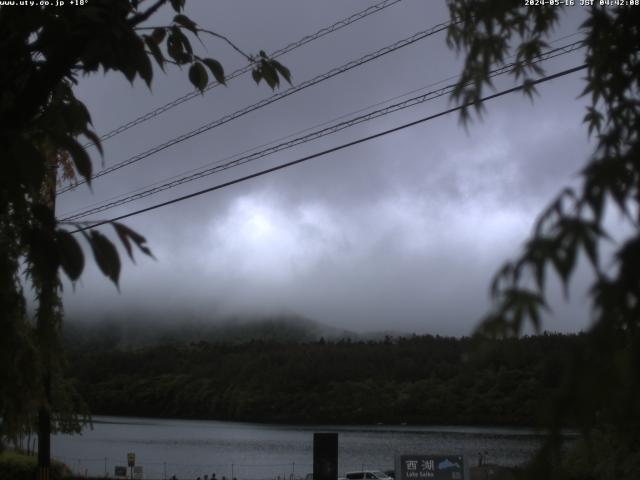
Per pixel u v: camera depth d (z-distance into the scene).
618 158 1.51
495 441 77.38
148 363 138.50
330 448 19.94
